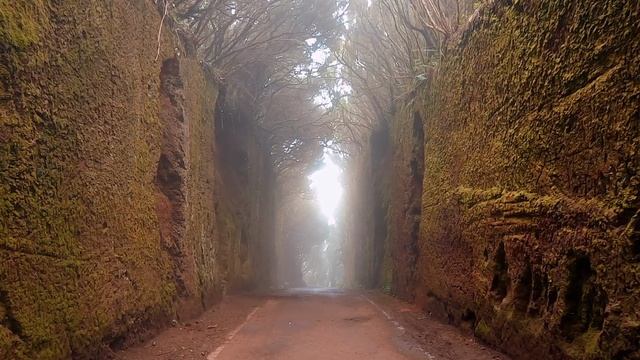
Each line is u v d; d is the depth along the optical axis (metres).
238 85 20.19
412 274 15.20
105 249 6.86
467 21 10.02
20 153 4.89
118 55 7.54
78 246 6.05
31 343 4.94
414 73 15.20
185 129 11.12
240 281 20.67
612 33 4.99
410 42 15.23
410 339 9.12
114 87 7.36
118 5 7.58
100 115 6.83
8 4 4.83
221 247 17.48
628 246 4.63
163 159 10.45
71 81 5.97
